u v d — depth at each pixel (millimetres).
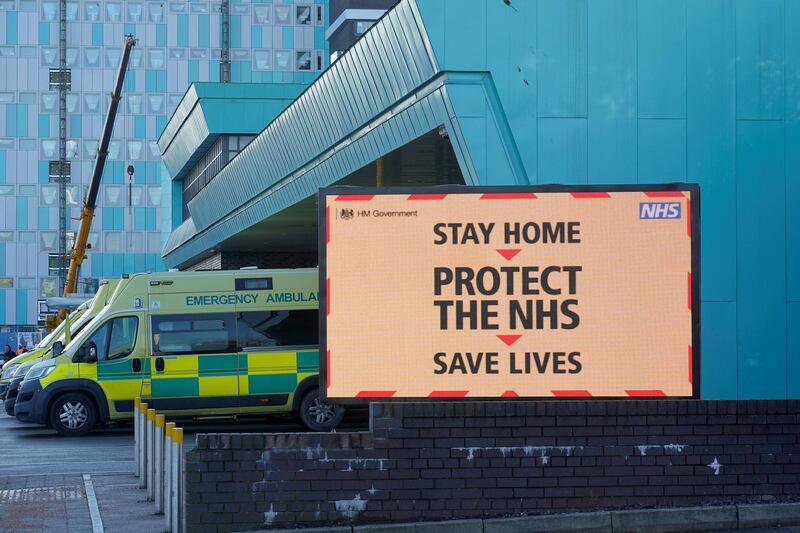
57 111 91812
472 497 10945
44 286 91000
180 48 92312
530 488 10992
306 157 28859
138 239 91812
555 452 11031
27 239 91062
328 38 85312
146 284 22734
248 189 37531
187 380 22453
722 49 18484
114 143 91750
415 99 19875
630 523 10805
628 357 11219
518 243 11203
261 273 22781
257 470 10719
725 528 10891
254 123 49312
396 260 11203
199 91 49031
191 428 25031
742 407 11203
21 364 29391
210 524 10656
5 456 19406
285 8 92750
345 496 10820
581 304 11211
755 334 18391
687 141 18391
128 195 91500
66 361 22750
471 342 11188
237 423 26719
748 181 18484
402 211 11211
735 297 18391
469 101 18234
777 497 11211
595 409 11078
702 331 18297
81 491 14289
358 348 11164
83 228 46812
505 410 11008
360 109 22859
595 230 11219
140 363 22531
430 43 18000
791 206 18531
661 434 11125
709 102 18438
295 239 46125
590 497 11039
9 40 91500
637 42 18344
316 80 24656
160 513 12320
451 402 11047
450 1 17969
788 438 11242
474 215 11203
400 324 11180
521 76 18172
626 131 18328
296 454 10773
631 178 18297
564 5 18219
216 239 47938
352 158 25344
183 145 57250
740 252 18422
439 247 11219
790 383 18375
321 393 11117
